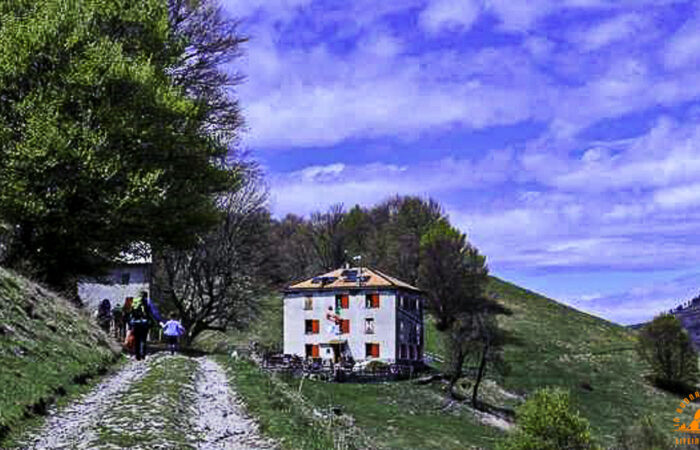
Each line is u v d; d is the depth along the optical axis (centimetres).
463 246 12606
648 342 10094
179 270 6675
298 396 3116
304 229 14300
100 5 3928
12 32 3669
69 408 1980
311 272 13612
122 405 1973
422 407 6994
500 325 12662
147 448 1565
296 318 9719
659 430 6906
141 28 4094
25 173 3534
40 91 3597
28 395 1880
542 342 11888
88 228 3741
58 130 3500
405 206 14550
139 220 3759
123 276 6881
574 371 10412
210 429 1884
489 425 6831
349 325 9481
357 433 2566
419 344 10050
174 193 3950
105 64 3659
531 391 9150
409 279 13038
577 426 5569
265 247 7069
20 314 2594
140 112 3794
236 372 2883
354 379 7612
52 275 3925
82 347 2773
